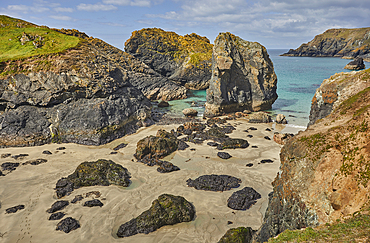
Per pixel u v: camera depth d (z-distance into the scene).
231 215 21.08
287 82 93.88
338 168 12.75
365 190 11.08
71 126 39.50
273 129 45.06
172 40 99.75
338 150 13.40
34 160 32.06
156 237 18.66
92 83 42.75
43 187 25.53
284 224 14.21
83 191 24.97
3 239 18.33
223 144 36.22
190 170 29.48
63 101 41.81
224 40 56.09
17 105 40.44
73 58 44.66
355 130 13.13
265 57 59.69
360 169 11.72
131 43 92.25
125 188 25.59
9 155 33.78
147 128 46.78
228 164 30.88
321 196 12.64
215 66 54.81
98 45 75.75
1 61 42.06
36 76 41.38
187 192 24.67
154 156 32.78
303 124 47.81
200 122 51.09
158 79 79.00
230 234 17.42
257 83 58.06
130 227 19.23
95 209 22.00
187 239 18.42
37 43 50.56
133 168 30.03
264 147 36.16
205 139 39.75
